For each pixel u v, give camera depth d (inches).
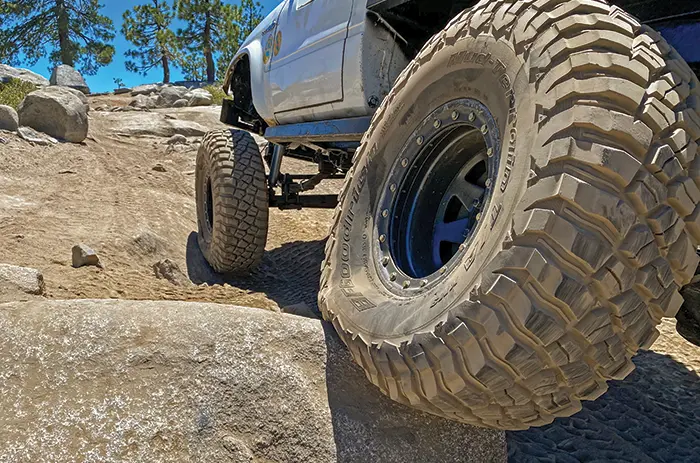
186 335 70.8
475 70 69.6
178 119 557.0
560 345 48.6
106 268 154.3
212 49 1552.7
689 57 73.2
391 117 87.2
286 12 160.6
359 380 72.8
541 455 79.2
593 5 57.6
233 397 66.0
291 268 198.5
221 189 162.7
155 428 61.2
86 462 57.2
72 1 1582.2
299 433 65.4
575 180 47.8
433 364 53.8
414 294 66.4
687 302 88.9
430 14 119.7
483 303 50.3
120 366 66.2
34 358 65.5
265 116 174.6
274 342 73.2
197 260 191.9
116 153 390.3
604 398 106.4
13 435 58.0
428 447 68.0
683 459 85.3
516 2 64.8
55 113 381.7
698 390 117.9
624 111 50.3
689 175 51.3
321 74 136.8
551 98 53.5
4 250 154.3
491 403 53.6
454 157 80.9
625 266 48.0
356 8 124.9
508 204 54.0
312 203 191.5
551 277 47.0
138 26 1574.8
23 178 263.9
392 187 82.7
